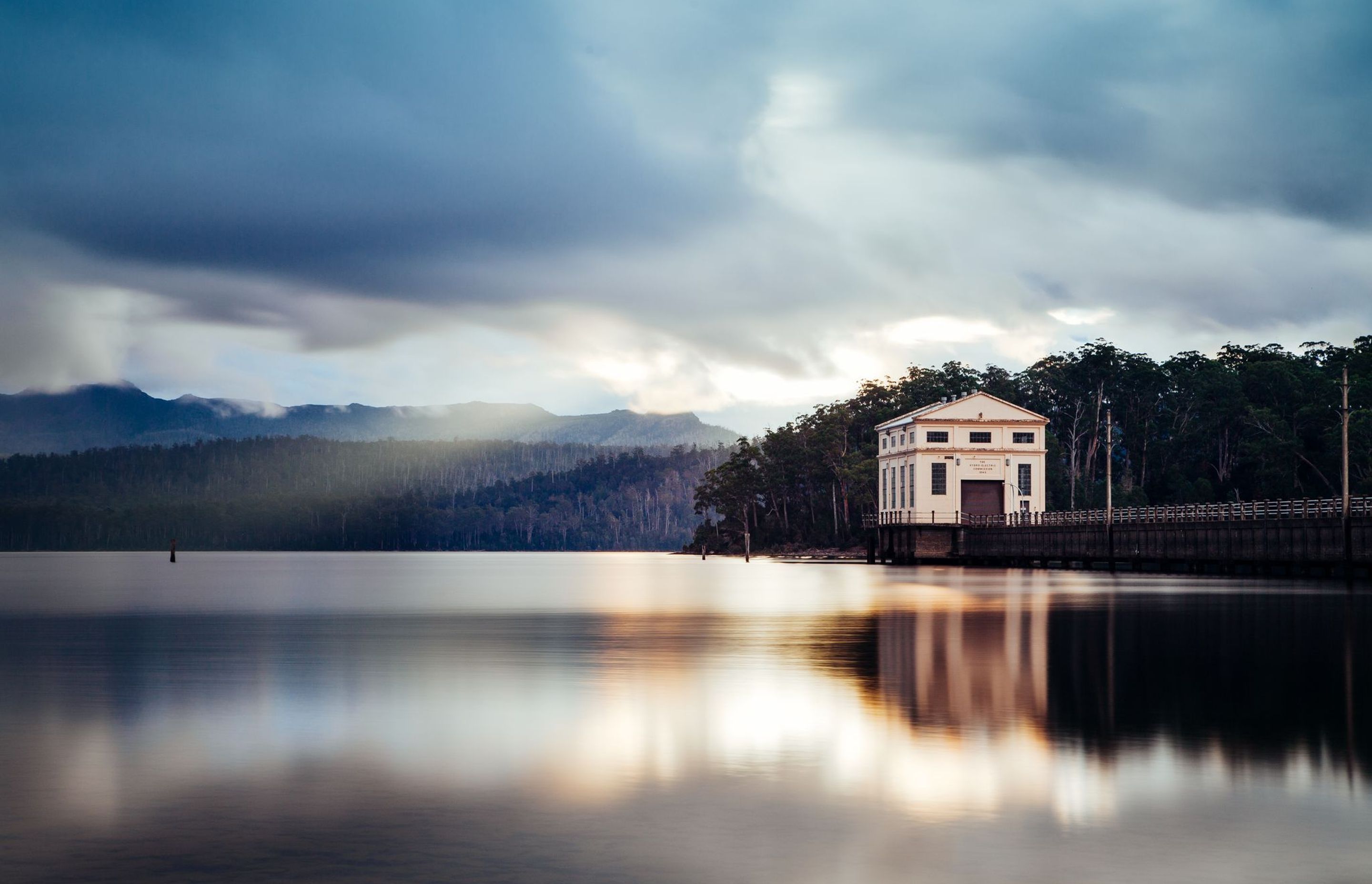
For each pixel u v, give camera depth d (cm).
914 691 3350
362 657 4400
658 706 3112
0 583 12306
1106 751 2495
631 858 1794
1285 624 5462
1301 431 18300
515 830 1939
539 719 2931
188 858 1798
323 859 1792
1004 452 16312
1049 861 1773
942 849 1833
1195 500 19012
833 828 1941
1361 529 9362
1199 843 1858
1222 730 2722
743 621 6147
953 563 16300
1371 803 2083
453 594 9656
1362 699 3162
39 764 2431
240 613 7162
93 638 5322
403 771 2362
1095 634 5009
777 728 2778
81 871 1742
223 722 2920
